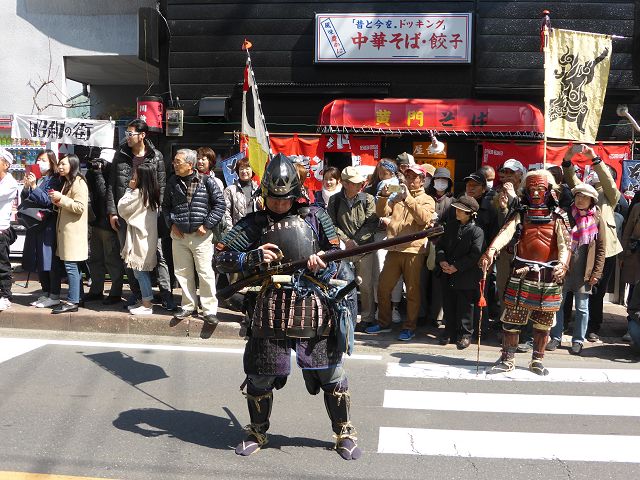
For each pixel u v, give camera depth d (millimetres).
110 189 7781
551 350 7086
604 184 7188
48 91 11656
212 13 9844
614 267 8398
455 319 7246
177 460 4309
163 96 10055
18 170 10773
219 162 9992
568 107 7949
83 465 4199
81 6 11461
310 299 4215
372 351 7016
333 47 9586
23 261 7895
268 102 9883
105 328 7520
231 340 7312
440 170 7863
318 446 4586
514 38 9508
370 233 7473
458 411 5289
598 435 4836
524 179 6121
